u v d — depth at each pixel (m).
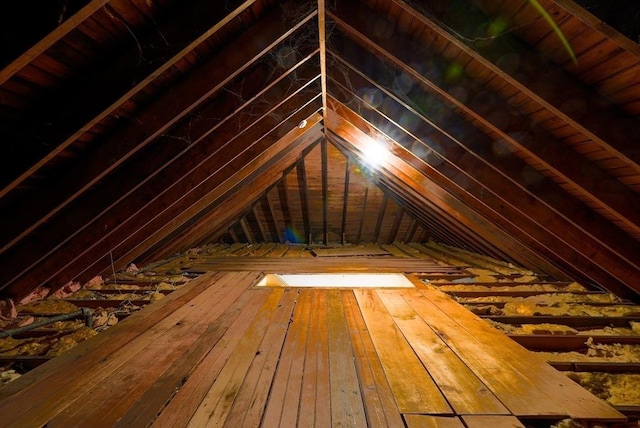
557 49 1.43
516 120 1.93
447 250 7.09
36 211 2.02
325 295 3.14
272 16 1.87
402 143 3.02
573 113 1.51
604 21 1.07
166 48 1.46
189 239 5.73
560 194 2.38
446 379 1.68
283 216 7.59
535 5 1.27
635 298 3.15
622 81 1.37
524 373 1.75
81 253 2.82
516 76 1.51
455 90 1.92
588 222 2.35
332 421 1.35
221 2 1.42
